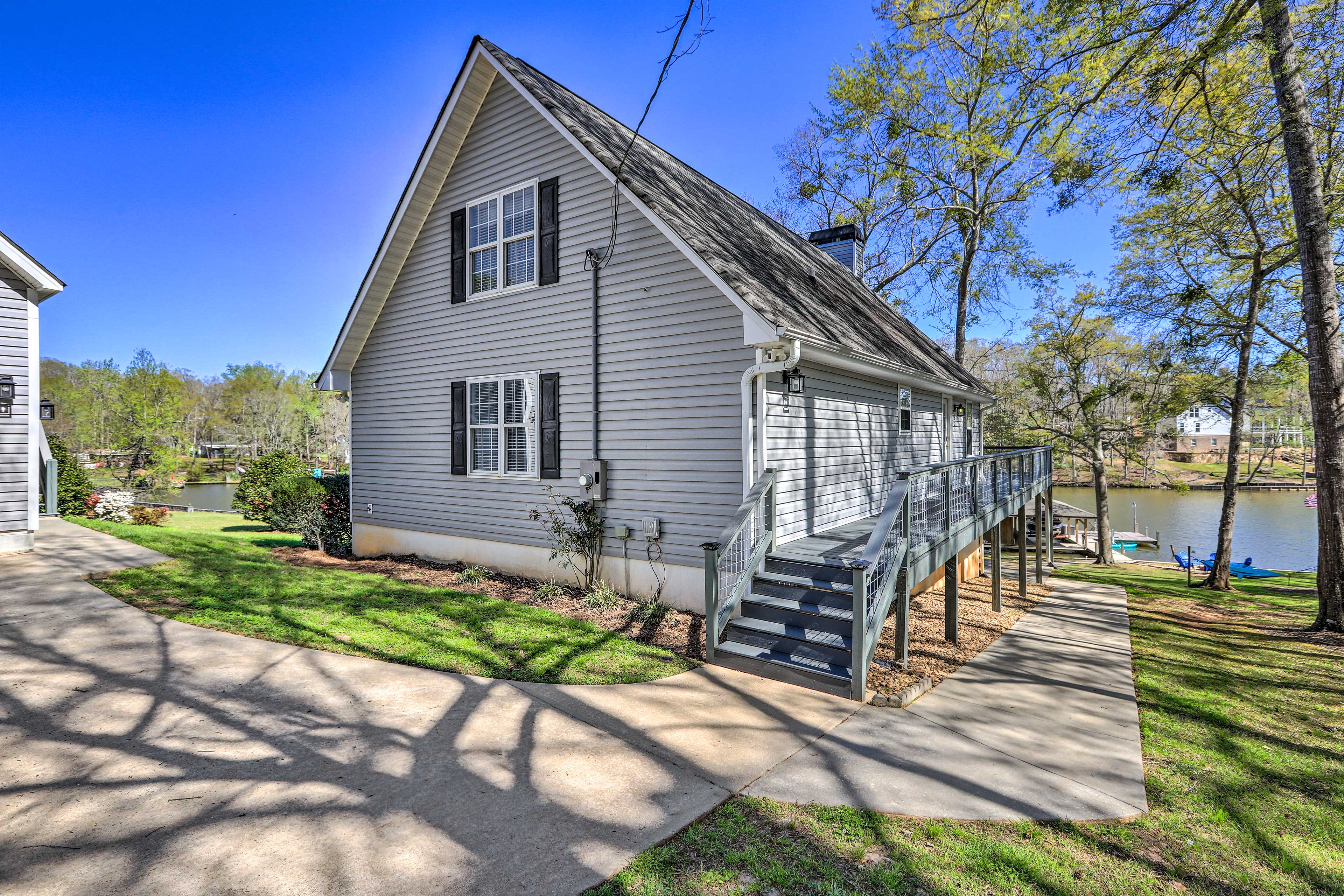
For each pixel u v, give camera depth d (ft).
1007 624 30.30
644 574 26.68
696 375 24.86
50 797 10.83
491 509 32.27
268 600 24.62
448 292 34.01
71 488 53.93
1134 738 16.39
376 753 12.98
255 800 11.00
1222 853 11.10
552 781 12.14
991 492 32.68
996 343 101.45
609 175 25.79
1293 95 29.14
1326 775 14.67
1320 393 30.48
